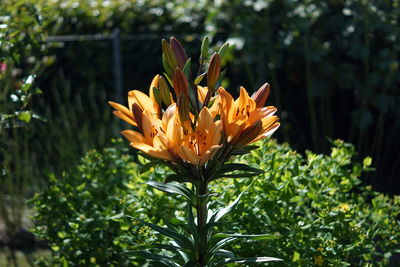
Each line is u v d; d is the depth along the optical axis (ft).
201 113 8.32
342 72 22.62
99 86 27.30
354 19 22.18
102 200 13.71
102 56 27.20
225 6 22.84
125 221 12.09
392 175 22.99
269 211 11.55
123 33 26.61
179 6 25.27
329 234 11.21
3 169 17.58
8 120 15.75
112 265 13.20
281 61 22.52
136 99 9.11
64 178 14.32
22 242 20.25
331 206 12.19
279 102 23.40
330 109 23.73
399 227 12.48
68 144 22.13
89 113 26.73
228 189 11.96
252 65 23.35
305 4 22.20
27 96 15.70
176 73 8.51
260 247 11.18
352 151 13.14
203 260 9.48
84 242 13.28
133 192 12.61
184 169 8.76
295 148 23.93
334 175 12.57
